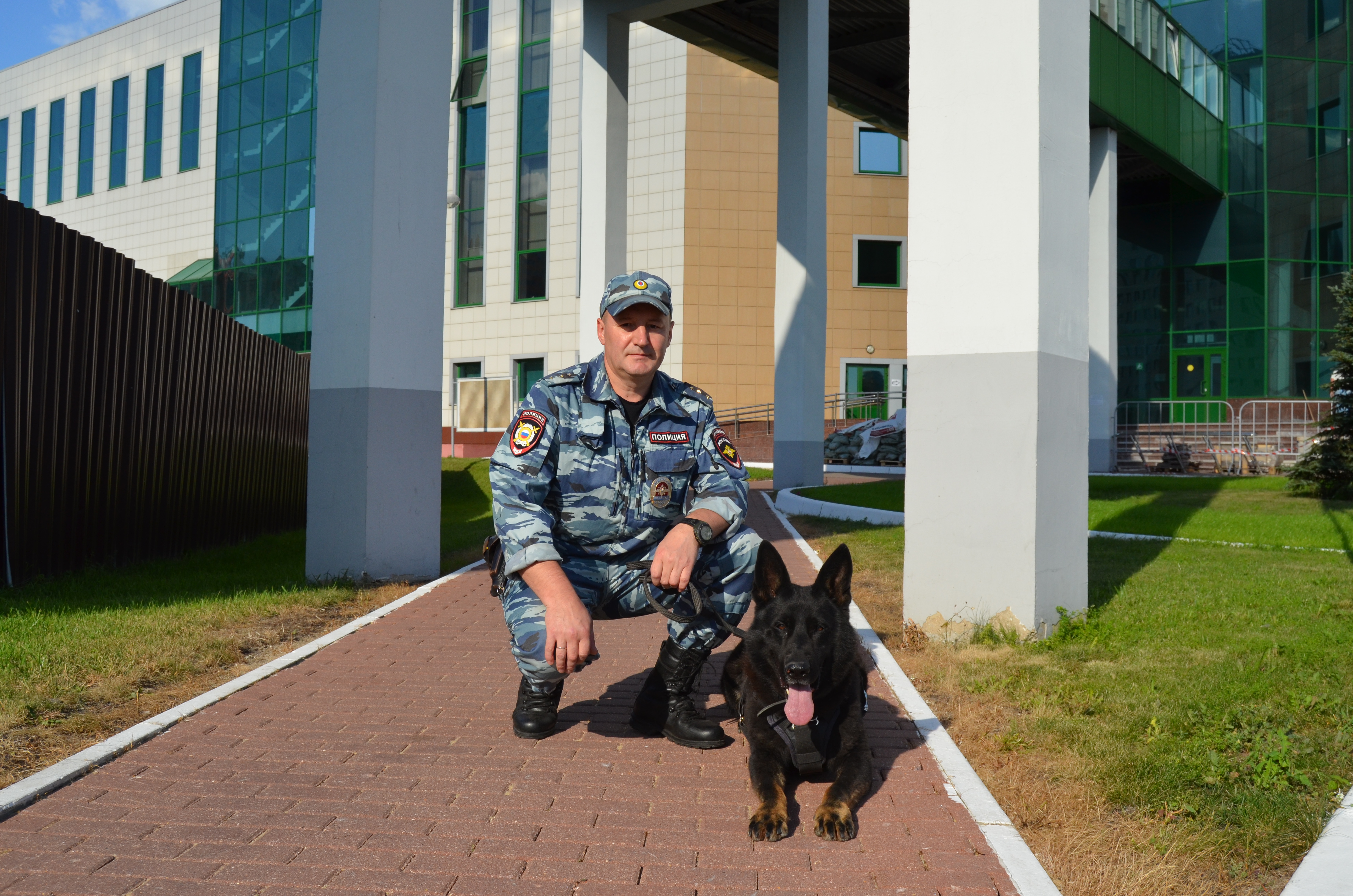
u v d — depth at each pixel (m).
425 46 7.63
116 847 2.78
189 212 39.81
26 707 3.91
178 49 40.41
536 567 3.24
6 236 6.52
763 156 31.81
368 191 7.30
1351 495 14.14
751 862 2.71
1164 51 23.19
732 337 31.75
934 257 5.75
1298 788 3.28
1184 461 23.09
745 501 3.65
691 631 3.69
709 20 18.06
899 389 32.50
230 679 4.67
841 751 3.15
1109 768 3.43
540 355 33.34
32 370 6.84
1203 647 5.29
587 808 3.11
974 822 3.00
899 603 6.80
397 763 3.51
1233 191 26.77
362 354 7.32
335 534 7.48
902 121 23.80
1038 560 5.52
